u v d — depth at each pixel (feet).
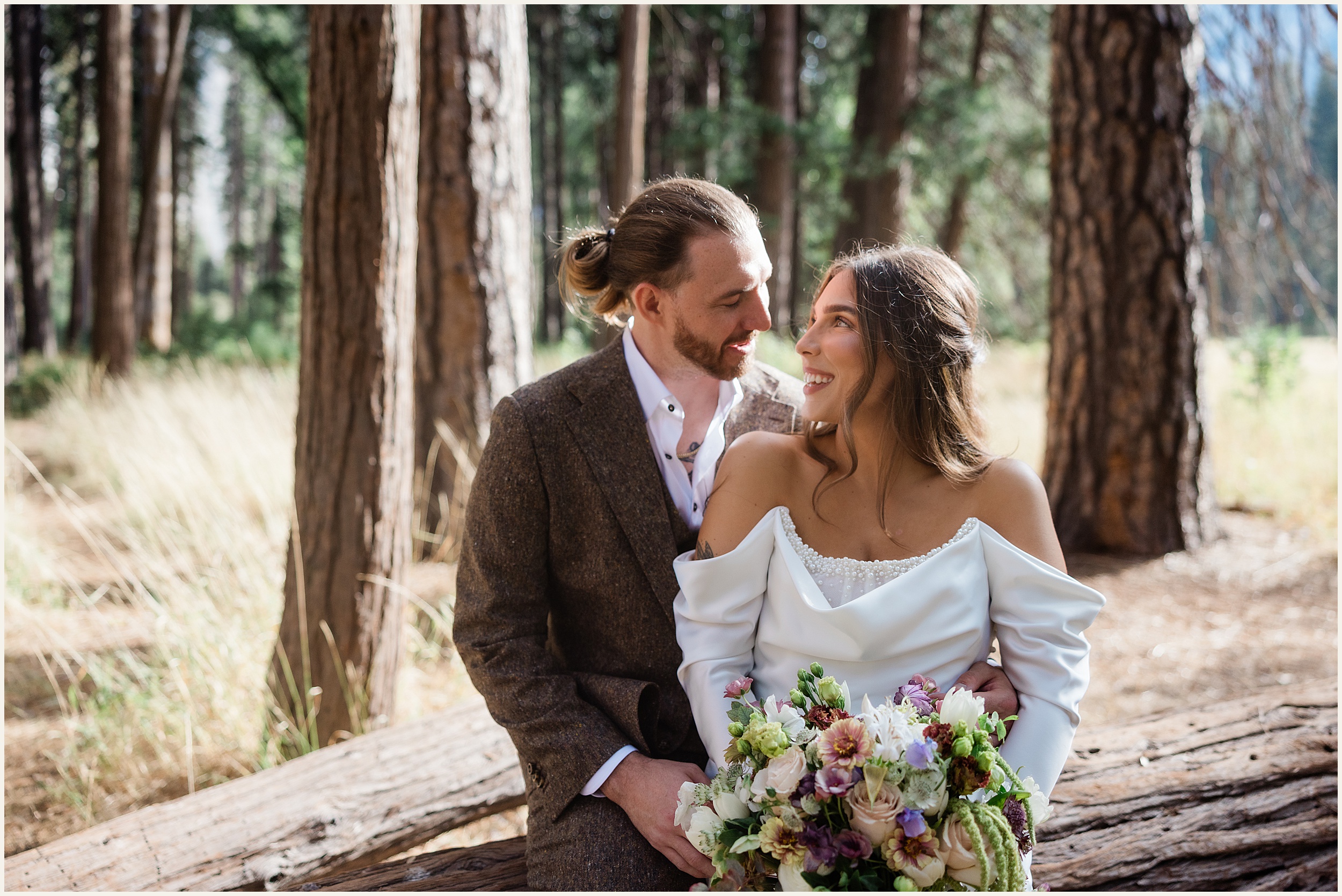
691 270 5.13
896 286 5.09
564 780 5.17
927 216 55.26
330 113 8.93
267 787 7.14
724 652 5.16
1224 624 14.48
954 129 45.09
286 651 9.55
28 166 49.55
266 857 6.64
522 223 17.28
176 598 11.21
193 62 62.75
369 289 9.10
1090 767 7.29
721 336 5.24
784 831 4.14
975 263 53.83
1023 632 4.95
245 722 10.07
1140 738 7.66
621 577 5.39
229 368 34.63
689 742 5.64
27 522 17.39
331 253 9.05
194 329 55.57
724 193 5.37
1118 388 17.61
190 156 76.69
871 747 4.11
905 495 5.23
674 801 4.94
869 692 4.88
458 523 16.01
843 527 5.23
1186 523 17.76
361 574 9.30
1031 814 4.35
